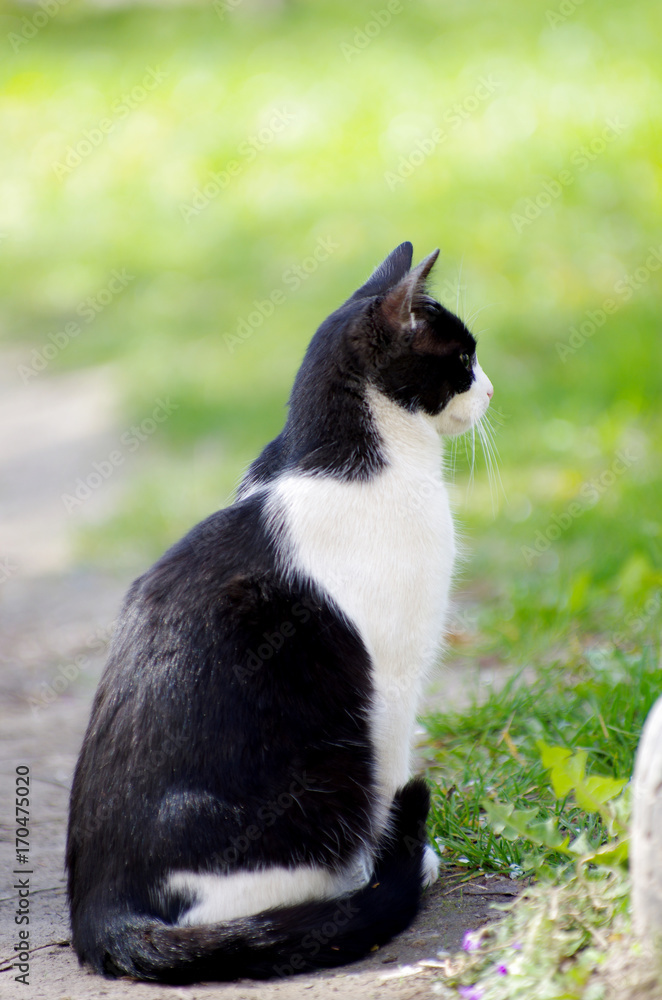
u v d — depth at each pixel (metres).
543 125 13.38
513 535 6.95
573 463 7.57
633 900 2.58
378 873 3.39
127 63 19.48
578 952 2.72
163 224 14.68
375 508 3.48
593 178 11.91
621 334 9.12
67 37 21.84
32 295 13.79
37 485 9.50
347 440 3.58
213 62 18.55
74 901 3.32
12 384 11.84
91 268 14.06
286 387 10.12
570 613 5.56
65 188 16.34
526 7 18.44
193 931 3.03
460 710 4.89
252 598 3.29
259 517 3.47
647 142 12.37
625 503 6.68
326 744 3.30
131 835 3.17
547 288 10.27
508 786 4.05
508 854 3.66
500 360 9.30
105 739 3.31
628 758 4.11
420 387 3.69
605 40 15.72
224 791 3.14
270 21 20.48
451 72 15.88
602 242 10.84
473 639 5.80
